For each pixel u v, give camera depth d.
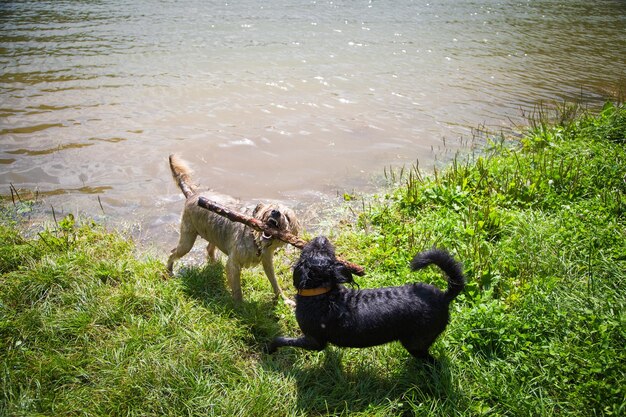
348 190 2.99
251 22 6.63
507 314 1.85
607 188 2.66
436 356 1.74
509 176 2.86
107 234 2.47
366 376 1.71
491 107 4.14
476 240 2.30
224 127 3.67
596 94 4.39
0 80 4.36
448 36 6.29
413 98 4.31
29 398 1.55
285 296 2.11
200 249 2.47
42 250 2.24
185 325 1.87
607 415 1.48
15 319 1.86
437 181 2.86
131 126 3.64
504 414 1.55
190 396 1.59
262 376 1.68
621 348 1.65
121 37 5.77
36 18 6.62
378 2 8.32
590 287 1.96
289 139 3.55
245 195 2.89
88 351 1.74
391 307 1.63
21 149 3.28
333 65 5.02
